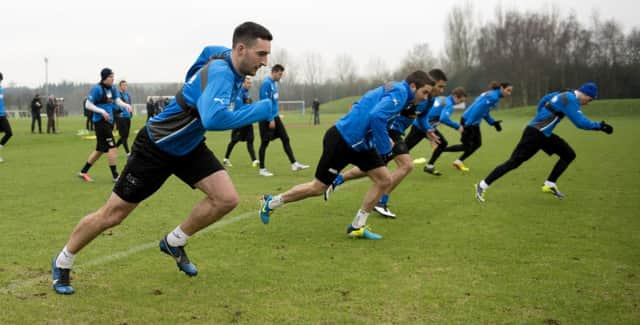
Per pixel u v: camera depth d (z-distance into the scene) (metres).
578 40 50.84
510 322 3.12
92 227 3.52
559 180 8.72
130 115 12.86
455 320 3.14
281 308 3.33
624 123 27.75
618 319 3.16
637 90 48.88
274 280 3.86
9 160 12.00
